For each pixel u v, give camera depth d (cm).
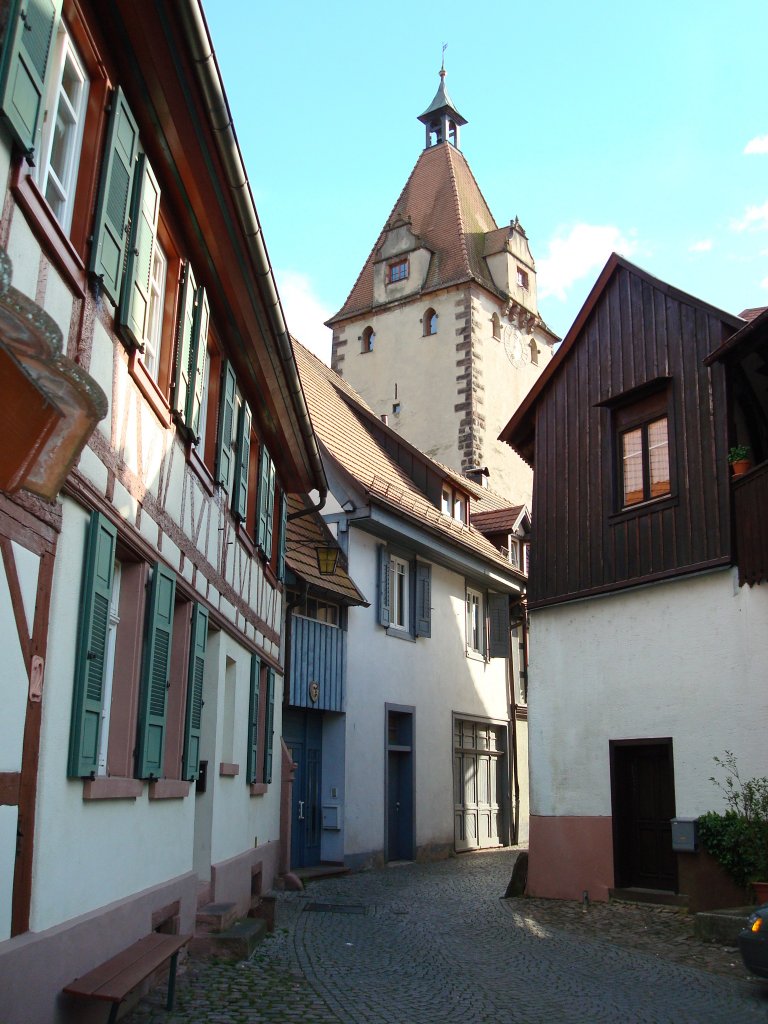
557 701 1517
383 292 4197
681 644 1345
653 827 1372
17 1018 487
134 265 673
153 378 751
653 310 1470
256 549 1278
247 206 803
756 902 1161
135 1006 683
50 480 411
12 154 470
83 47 600
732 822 1212
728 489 1298
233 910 990
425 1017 709
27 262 498
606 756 1427
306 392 2248
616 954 1009
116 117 635
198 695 912
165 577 773
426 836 2119
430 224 4272
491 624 2533
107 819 650
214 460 1008
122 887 686
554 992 822
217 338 1007
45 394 379
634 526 1438
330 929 1133
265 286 934
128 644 715
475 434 3800
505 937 1112
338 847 1820
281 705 1567
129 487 692
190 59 650
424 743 2155
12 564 489
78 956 575
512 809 2550
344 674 1869
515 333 4206
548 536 1592
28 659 510
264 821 1391
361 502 1939
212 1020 658
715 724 1280
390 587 2108
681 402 1395
